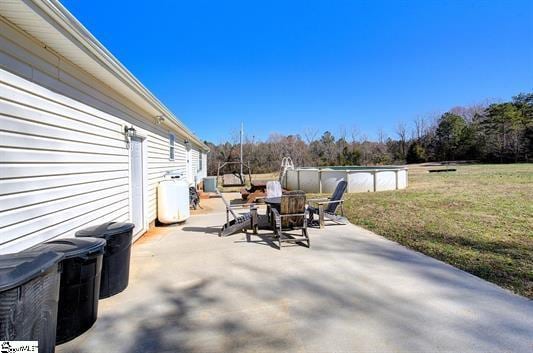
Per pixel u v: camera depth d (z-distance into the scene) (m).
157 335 2.27
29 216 2.58
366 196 9.95
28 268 1.54
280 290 3.03
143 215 5.82
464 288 2.95
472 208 7.04
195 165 14.86
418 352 1.98
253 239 5.13
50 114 2.92
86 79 3.66
